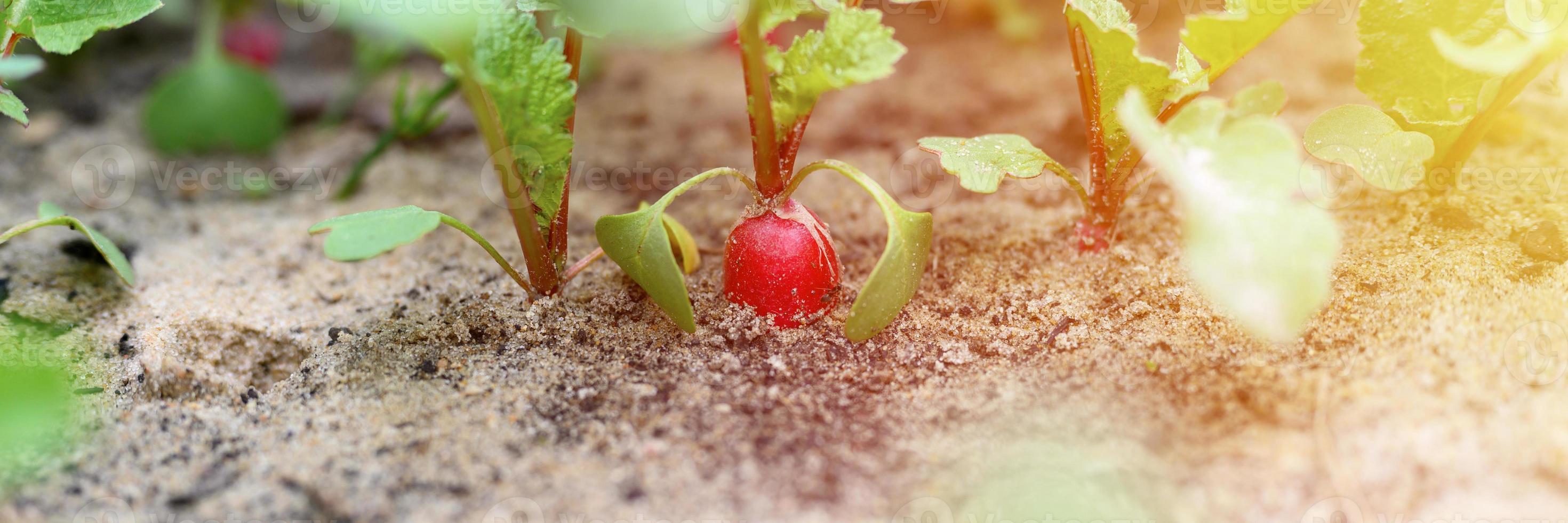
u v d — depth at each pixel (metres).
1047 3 0.65
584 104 0.60
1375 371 0.42
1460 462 0.40
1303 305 0.38
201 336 0.46
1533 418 0.41
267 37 0.61
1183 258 0.46
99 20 0.44
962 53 0.62
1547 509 0.39
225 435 0.43
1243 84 0.56
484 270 0.48
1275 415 0.41
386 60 0.58
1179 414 0.42
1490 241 0.44
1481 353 0.42
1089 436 0.41
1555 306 0.42
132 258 0.50
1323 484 0.40
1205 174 0.39
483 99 0.41
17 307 0.46
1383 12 0.43
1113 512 0.40
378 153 0.53
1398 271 0.44
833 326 0.45
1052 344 0.44
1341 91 0.54
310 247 0.50
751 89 0.41
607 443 0.42
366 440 0.42
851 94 0.59
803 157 0.55
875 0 0.64
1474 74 0.43
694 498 0.41
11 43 0.44
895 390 0.43
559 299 0.46
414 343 0.45
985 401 0.42
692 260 0.46
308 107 0.61
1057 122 0.55
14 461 0.42
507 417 0.42
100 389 0.44
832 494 0.41
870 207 0.51
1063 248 0.47
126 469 0.42
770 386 0.43
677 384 0.43
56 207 0.45
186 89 0.57
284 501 0.41
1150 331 0.44
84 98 0.61
